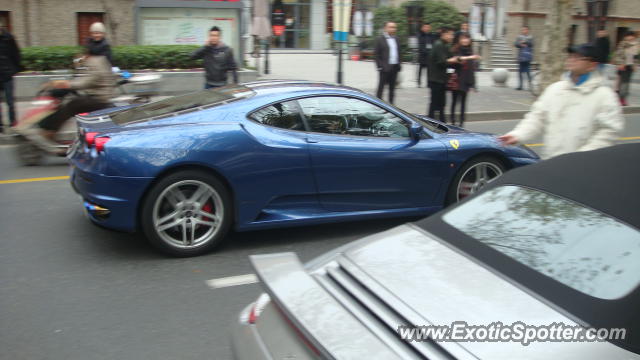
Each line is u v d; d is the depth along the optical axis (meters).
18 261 4.90
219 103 5.24
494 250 2.47
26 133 8.20
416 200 5.66
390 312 2.13
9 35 10.19
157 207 4.80
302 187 5.21
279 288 2.30
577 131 4.38
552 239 2.46
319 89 5.43
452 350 1.93
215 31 9.98
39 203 6.56
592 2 27.77
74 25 18.53
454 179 5.76
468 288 2.23
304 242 5.49
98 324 3.87
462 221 2.76
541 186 2.79
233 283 4.55
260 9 19.44
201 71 15.51
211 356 3.51
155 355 3.50
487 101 15.82
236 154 4.93
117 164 4.64
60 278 4.58
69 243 5.34
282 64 23.67
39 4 18.03
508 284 2.25
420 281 2.29
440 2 26.33
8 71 10.24
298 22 30.92
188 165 4.84
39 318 3.93
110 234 5.57
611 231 2.38
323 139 5.25
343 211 5.43
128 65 15.14
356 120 5.45
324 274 2.48
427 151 5.55
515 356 1.90
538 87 15.30
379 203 5.54
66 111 8.45
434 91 11.41
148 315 4.01
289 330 2.29
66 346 3.58
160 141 4.75
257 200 5.09
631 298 2.08
